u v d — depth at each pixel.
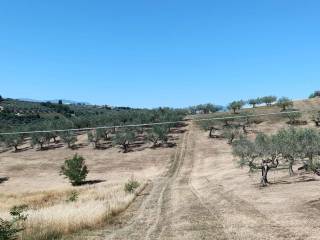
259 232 22.98
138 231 25.69
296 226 23.91
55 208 37.72
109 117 147.75
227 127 131.50
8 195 71.56
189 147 118.12
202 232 24.06
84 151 123.44
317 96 174.75
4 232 19.91
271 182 53.25
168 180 81.25
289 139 47.56
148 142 126.38
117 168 104.06
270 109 151.12
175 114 150.50
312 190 40.12
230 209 34.09
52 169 110.19
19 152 130.50
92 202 42.69
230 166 91.25
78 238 23.11
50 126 143.88
